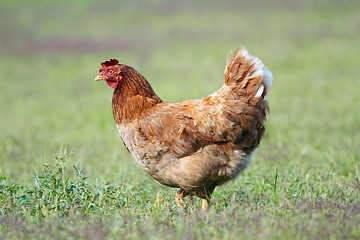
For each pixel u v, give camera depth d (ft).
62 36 185.78
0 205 37.29
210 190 40.96
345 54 144.56
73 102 118.83
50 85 137.39
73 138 82.58
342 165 56.49
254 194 42.04
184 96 112.98
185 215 36.11
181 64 147.23
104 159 64.18
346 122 83.20
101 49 169.17
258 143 40.34
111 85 42.09
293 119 87.66
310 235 29.60
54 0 231.09
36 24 200.13
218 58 150.61
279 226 30.94
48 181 39.19
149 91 41.60
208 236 30.32
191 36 177.58
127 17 205.77
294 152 63.87
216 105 39.14
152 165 40.47
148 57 156.56
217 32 179.73
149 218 34.37
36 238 30.96
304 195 40.32
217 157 39.24
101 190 39.86
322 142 69.67
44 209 35.24
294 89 115.24
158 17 204.44
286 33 171.53
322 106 97.81
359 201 37.86
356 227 30.86
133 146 40.73
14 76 146.82
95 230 31.96
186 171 39.37
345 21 181.06
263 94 39.40
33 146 75.92
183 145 39.22
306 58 143.54
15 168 59.41
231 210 34.94
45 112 109.60
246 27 183.21
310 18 188.24
